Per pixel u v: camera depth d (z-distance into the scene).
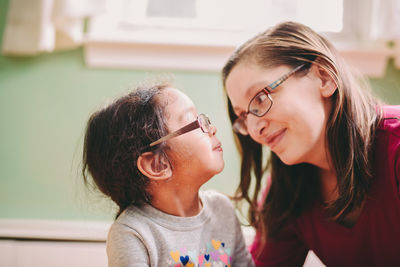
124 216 0.85
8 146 1.47
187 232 0.86
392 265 0.90
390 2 1.35
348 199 0.85
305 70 0.83
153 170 0.83
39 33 1.38
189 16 1.55
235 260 0.96
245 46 0.90
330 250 0.98
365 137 0.83
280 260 1.09
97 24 1.48
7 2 1.47
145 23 1.51
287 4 1.48
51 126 1.47
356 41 1.46
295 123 0.81
